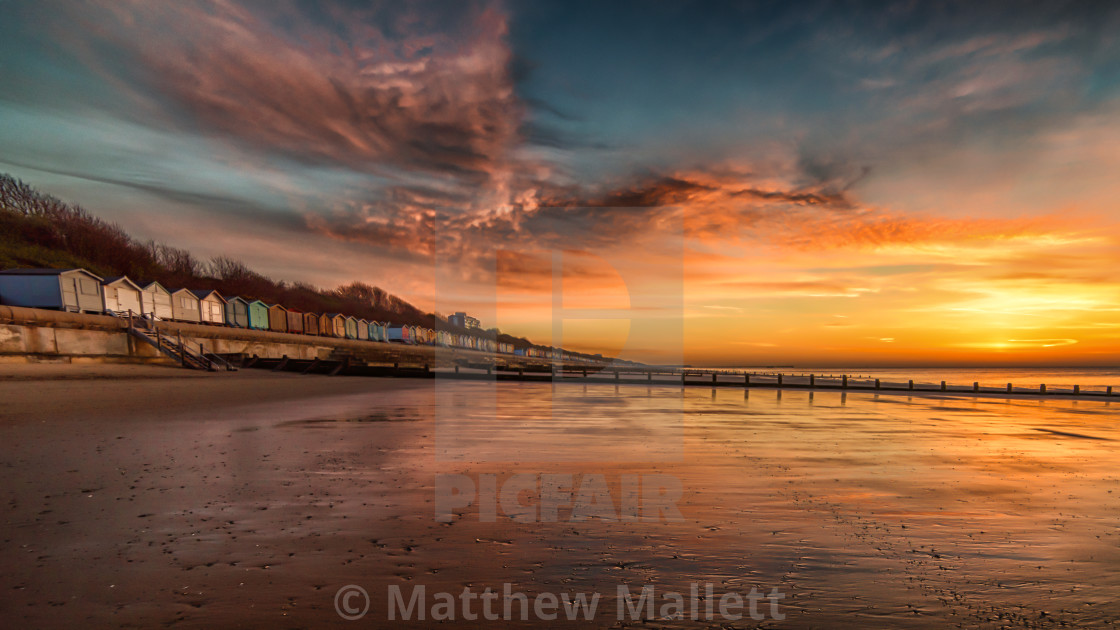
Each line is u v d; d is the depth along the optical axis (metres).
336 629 3.23
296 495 6.29
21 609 3.43
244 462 8.18
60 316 25.58
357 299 102.50
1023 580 4.20
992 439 12.52
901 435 12.89
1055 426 15.65
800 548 4.82
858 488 7.22
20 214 51.59
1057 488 7.47
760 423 15.03
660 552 4.65
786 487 7.18
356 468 7.86
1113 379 114.19
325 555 4.43
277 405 17.41
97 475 7.13
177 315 37.12
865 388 34.22
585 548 4.71
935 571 4.35
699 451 9.91
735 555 4.62
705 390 31.95
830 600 3.78
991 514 6.08
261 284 81.81
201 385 23.80
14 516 5.33
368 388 26.58
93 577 3.93
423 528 5.17
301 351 47.56
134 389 20.38
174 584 3.83
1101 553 4.84
